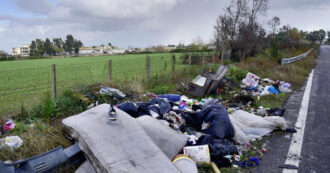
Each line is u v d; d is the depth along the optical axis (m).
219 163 3.74
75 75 12.66
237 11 20.48
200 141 4.18
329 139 4.72
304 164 3.77
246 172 3.57
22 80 11.84
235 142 4.59
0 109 5.72
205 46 28.86
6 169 2.56
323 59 28.78
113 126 3.29
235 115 5.62
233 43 19.83
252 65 15.05
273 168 3.67
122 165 2.61
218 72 9.45
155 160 2.82
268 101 7.91
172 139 3.68
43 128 4.27
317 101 7.85
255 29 21.75
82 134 3.16
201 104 7.18
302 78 12.60
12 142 3.68
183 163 3.28
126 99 6.95
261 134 4.90
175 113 5.15
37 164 2.87
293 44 34.09
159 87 9.01
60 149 3.16
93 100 6.23
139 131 3.32
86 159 3.24
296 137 4.84
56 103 5.59
